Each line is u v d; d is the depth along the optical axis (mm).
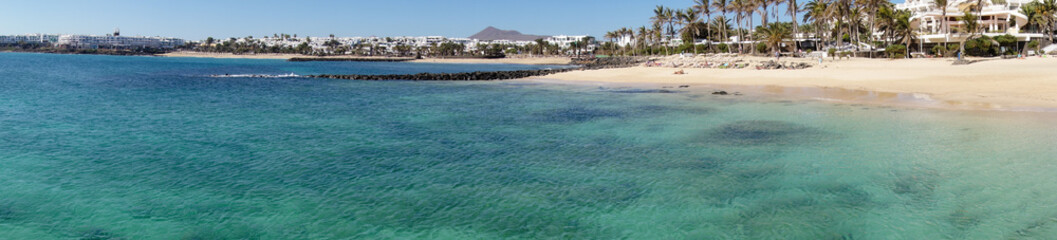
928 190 13328
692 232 11023
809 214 11859
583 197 13383
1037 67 49219
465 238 10883
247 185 14742
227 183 14977
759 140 20484
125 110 33469
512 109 32688
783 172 15414
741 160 17078
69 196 13758
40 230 11469
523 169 16344
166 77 76000
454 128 24922
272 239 10914
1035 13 89062
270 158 18203
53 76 77750
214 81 65875
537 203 12969
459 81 63094
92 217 12227
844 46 100812
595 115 29000
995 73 44156
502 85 54562
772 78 49281
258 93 47219
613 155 18250
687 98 36844
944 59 71750
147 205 13023
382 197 13555
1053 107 26844
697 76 55594
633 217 11930
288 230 11375
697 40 150375
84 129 25047
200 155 18766
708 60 86938
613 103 35000
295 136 22859
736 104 32312
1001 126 21969
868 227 11031
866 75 47875
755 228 11148
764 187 13945
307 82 63062
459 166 16812
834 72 52031
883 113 26594
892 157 16906
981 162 15922
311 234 11156
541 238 10836
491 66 151000
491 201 13148
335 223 11766
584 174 15609
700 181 14664
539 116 29016
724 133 22250
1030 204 12078
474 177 15414
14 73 85312
